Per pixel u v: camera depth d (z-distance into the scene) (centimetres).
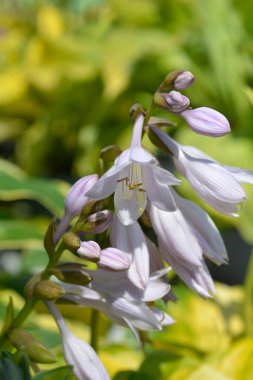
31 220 110
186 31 117
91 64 121
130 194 57
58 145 130
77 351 58
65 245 57
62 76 124
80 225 57
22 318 59
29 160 130
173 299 60
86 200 57
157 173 55
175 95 56
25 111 136
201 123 57
